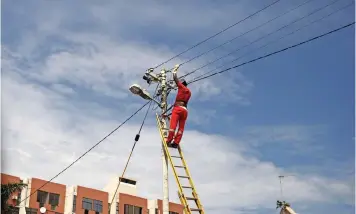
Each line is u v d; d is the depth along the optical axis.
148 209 55.34
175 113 12.59
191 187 11.63
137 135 15.44
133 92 13.43
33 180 45.84
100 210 50.69
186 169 11.96
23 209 43.69
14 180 43.00
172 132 12.41
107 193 52.34
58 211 47.28
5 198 29.02
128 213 53.09
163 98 13.61
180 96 12.77
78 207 48.69
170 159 12.05
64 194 48.66
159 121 13.24
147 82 13.98
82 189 49.88
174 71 12.87
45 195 46.72
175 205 57.78
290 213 26.72
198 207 11.28
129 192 56.72
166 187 12.12
